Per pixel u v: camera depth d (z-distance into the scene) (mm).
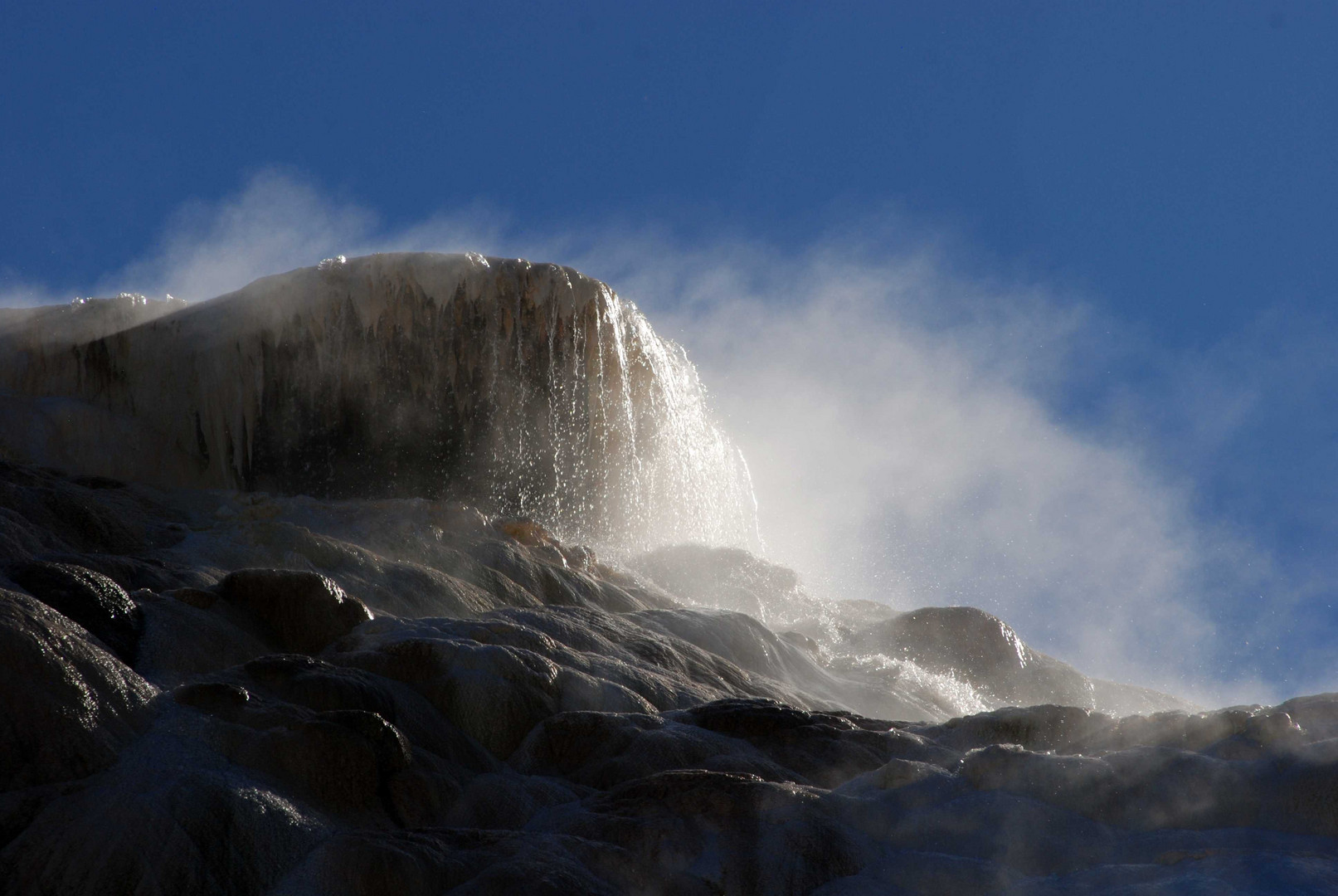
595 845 7832
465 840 7824
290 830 7539
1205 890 6723
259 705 8789
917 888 7680
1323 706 9148
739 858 7895
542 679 11516
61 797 7297
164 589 12312
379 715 8938
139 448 24906
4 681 7621
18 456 22859
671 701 12680
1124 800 8281
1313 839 7625
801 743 10719
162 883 6910
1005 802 8312
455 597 15859
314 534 15938
